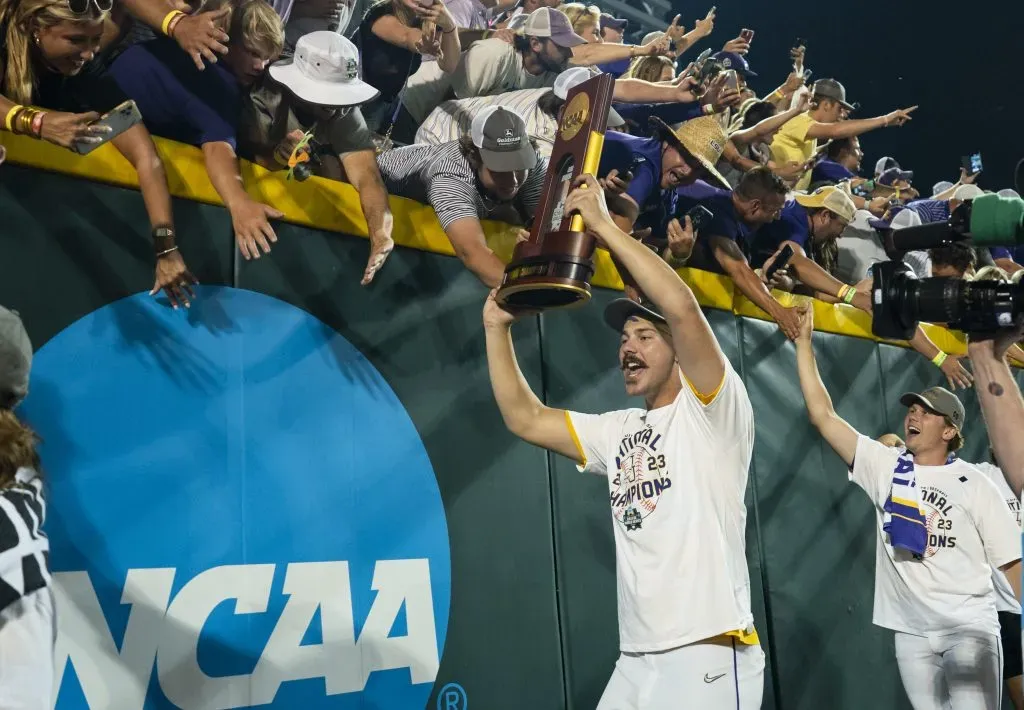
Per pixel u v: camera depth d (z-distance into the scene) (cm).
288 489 307
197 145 306
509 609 350
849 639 467
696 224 387
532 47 422
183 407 291
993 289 221
